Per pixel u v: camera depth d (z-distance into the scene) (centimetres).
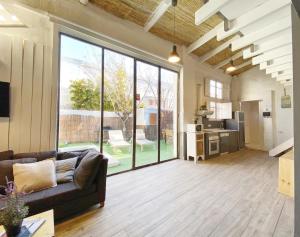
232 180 373
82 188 231
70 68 345
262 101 771
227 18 285
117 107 428
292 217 232
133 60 452
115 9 382
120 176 394
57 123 318
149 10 398
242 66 744
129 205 264
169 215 238
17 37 274
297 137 159
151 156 507
